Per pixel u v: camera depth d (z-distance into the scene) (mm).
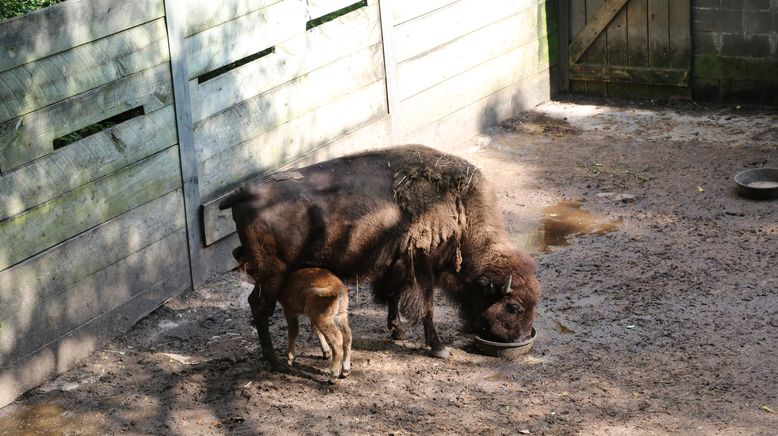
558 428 5715
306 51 8633
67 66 6492
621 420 5762
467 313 6848
